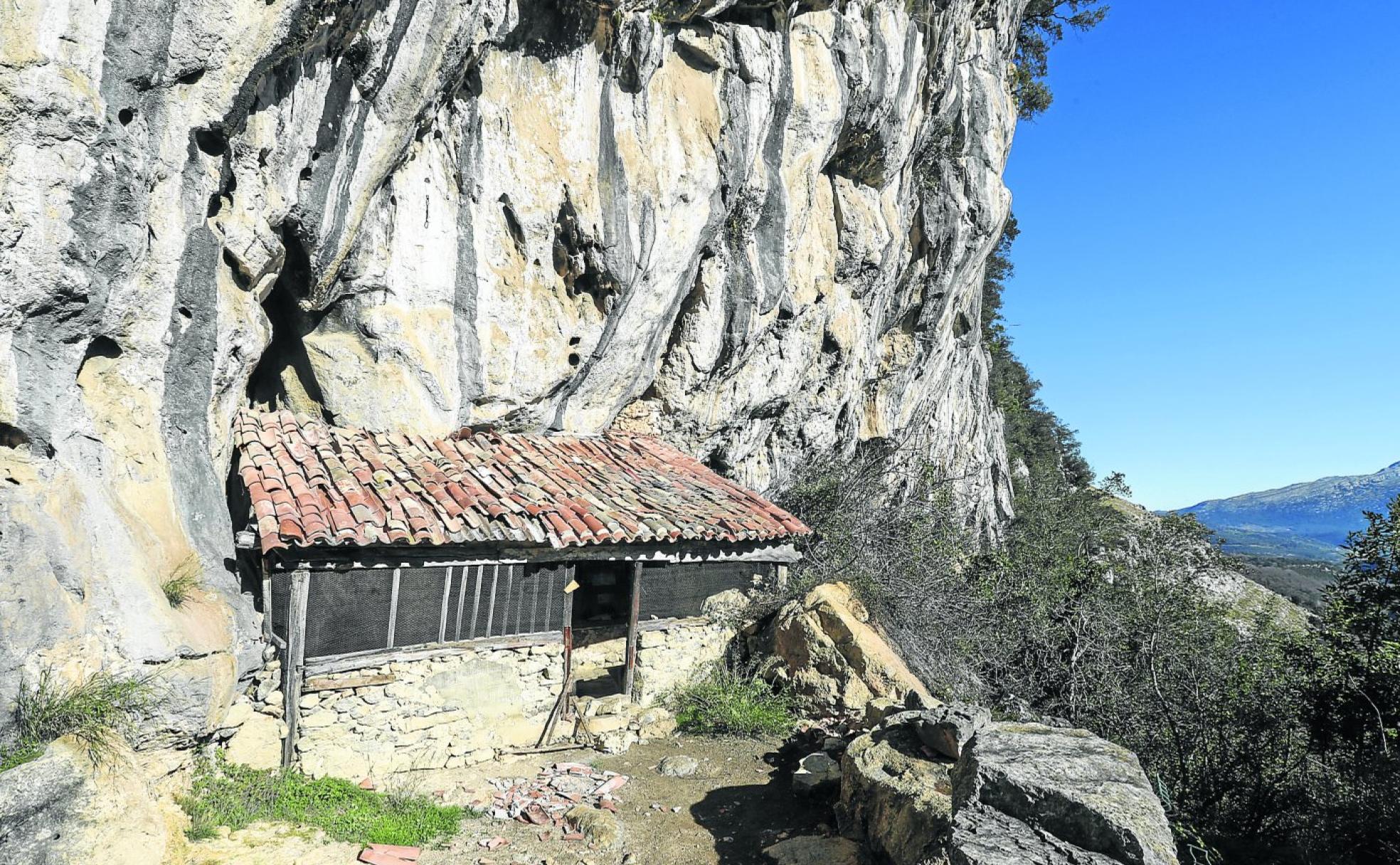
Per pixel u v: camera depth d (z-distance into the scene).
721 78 9.50
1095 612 11.31
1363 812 6.52
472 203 7.91
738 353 10.83
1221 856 6.29
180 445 5.67
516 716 7.43
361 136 6.46
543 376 8.85
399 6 5.94
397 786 6.23
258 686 5.93
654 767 7.31
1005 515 25.81
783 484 13.49
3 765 3.83
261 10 4.91
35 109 4.05
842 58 10.68
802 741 7.99
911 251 14.68
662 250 9.09
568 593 7.88
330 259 6.86
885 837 4.97
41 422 4.40
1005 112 16.89
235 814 5.04
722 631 9.77
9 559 4.06
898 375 15.87
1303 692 8.21
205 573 5.54
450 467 7.74
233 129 5.33
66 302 4.46
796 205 10.70
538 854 5.48
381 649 6.56
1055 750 4.38
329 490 6.62
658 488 9.00
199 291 5.52
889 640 9.95
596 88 8.46
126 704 4.45
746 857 5.62
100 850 3.88
